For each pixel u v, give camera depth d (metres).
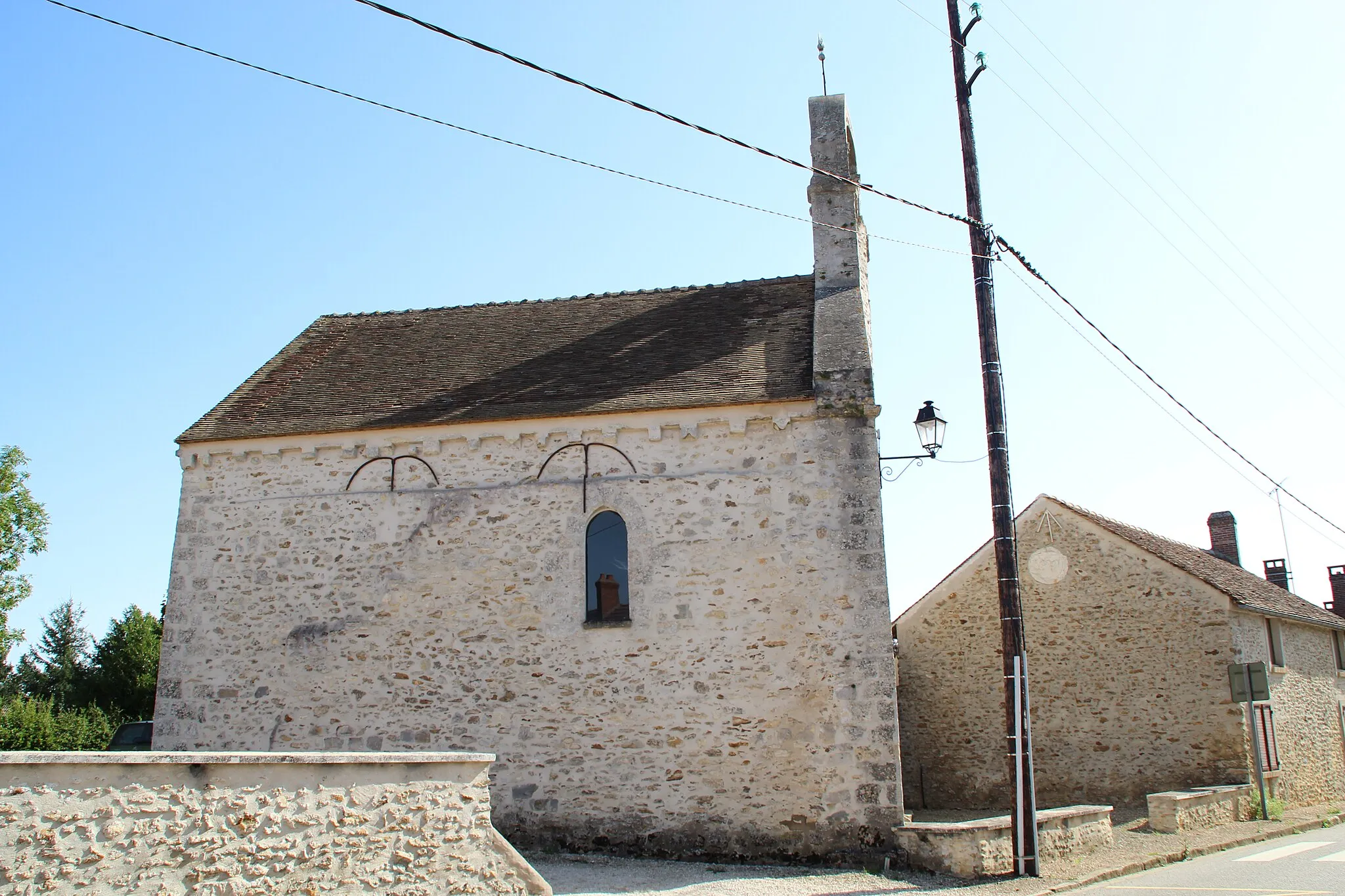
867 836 11.54
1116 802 19.03
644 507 13.02
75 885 6.59
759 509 12.76
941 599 21.55
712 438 13.11
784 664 12.24
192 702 13.38
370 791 7.91
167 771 7.09
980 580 21.19
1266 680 16.64
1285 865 12.11
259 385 15.72
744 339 14.79
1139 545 19.75
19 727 28.12
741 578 12.60
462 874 8.22
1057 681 20.11
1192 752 18.52
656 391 13.63
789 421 12.92
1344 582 30.44
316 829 7.58
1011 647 11.57
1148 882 10.91
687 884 10.42
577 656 12.75
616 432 13.30
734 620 12.49
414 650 13.10
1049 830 11.95
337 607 13.39
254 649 13.43
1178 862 12.78
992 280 12.61
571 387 14.18
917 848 11.27
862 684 11.97
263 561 13.70
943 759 20.77
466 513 13.41
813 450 12.79
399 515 13.55
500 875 8.42
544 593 13.00
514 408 13.77
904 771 21.05
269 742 13.10
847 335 13.53
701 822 11.97
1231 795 16.70
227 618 13.59
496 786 12.50
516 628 12.95
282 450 14.02
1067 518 20.70
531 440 13.51
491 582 13.16
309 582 13.53
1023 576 20.94
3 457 30.91
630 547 12.95
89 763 6.80
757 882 10.52
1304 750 21.08
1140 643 19.42
